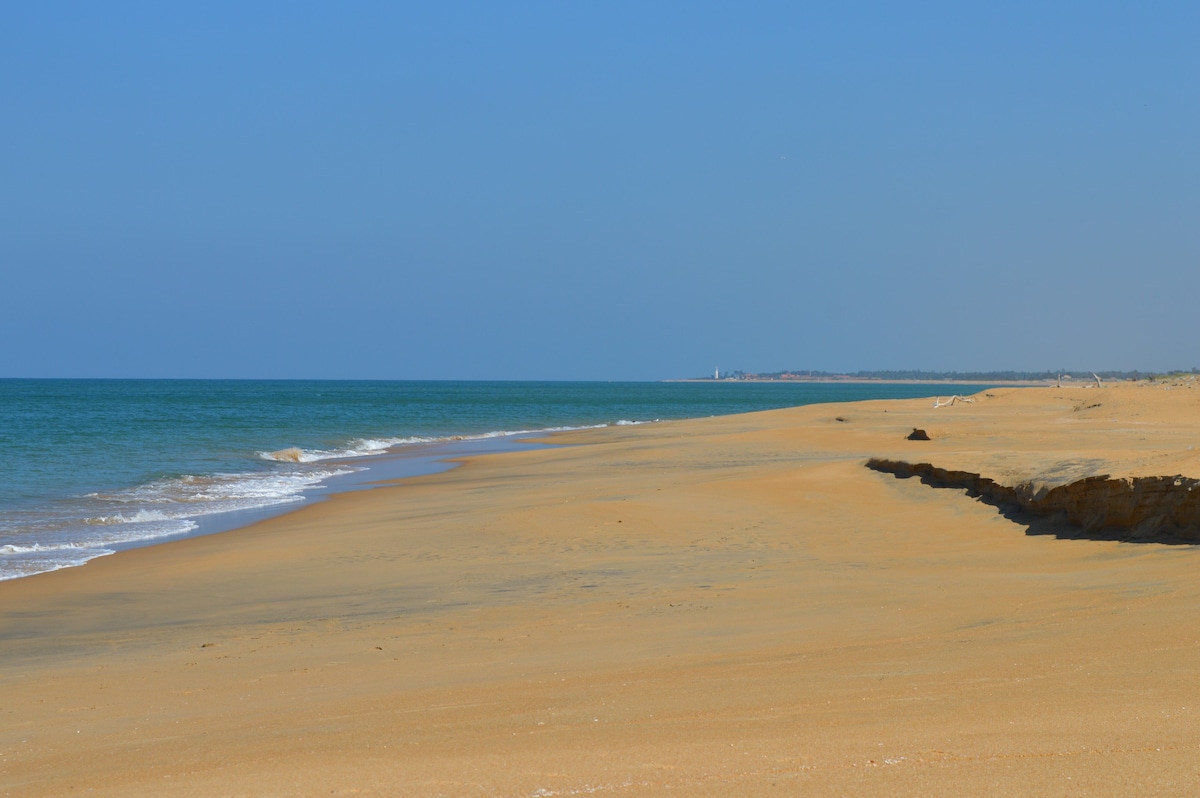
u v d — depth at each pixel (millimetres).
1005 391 68062
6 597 14219
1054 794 4105
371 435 58812
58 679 9328
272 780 5227
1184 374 89500
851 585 12047
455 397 159000
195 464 37750
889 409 60719
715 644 9000
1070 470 15453
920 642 8141
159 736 6914
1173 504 12484
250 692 8312
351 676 8688
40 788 5664
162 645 10922
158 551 18500
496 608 11969
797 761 4824
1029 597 10055
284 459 40938
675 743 5363
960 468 18453
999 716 5402
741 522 17891
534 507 20609
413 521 20578
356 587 14086
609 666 8219
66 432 56094
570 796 4531
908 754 4809
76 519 23109
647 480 25469
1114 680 6008
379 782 4996
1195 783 4121
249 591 14242
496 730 6062
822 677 6945
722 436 43625
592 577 13820
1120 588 9820
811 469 23047
